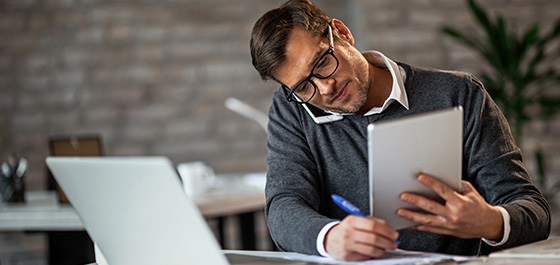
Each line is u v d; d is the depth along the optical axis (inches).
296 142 52.9
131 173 35.7
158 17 145.5
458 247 50.0
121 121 145.5
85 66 144.3
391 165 37.6
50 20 143.3
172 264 37.3
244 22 148.3
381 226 36.9
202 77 147.3
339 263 38.1
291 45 46.7
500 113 51.1
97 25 144.1
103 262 45.6
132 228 38.5
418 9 142.1
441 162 39.2
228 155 148.2
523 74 129.4
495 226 40.6
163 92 146.2
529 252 38.8
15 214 86.9
